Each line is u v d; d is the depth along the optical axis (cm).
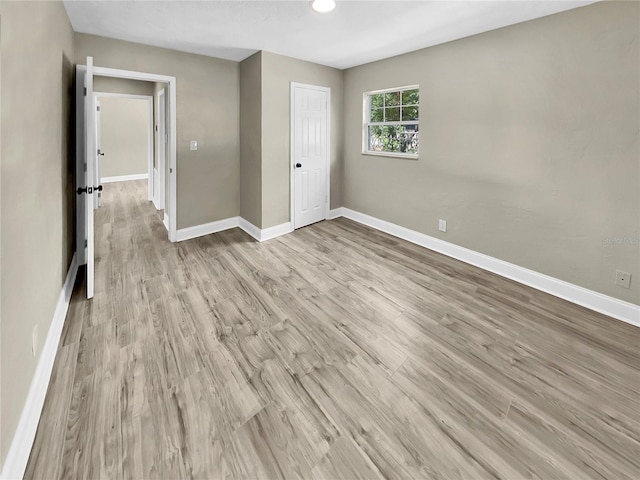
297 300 272
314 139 462
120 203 615
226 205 459
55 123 226
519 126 293
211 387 176
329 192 502
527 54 280
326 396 171
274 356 203
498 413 162
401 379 184
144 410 160
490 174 321
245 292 285
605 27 235
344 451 141
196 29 308
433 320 244
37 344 166
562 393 174
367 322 241
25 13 156
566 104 261
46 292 190
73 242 319
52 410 157
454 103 342
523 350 210
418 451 142
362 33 317
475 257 345
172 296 276
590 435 150
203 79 405
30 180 162
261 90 389
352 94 471
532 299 276
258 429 151
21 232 146
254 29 308
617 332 229
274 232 435
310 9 264
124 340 215
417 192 398
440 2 249
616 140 239
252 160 424
